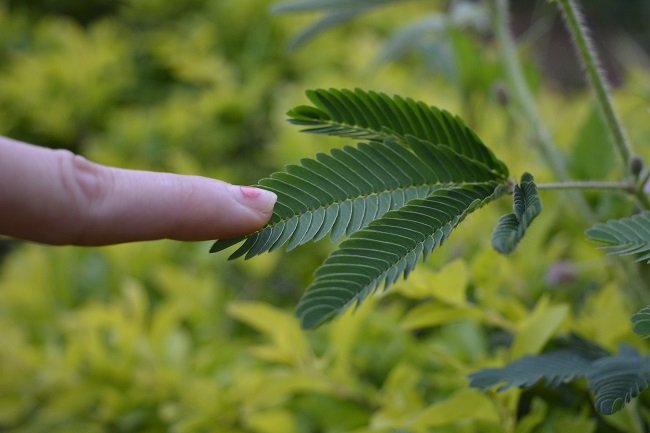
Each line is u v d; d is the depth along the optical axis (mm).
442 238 319
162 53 1045
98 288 704
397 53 730
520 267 537
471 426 428
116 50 1051
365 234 317
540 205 316
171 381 541
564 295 528
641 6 2004
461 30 750
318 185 329
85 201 315
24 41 1182
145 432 562
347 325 461
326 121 348
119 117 1001
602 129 516
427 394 490
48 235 314
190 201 322
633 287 441
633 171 376
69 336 644
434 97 768
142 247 703
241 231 325
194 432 521
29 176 308
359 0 524
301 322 312
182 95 1029
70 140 1047
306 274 707
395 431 427
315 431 534
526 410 437
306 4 535
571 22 395
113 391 556
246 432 516
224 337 646
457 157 341
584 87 1835
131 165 870
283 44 1006
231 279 718
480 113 736
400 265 316
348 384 472
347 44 1038
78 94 1019
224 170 814
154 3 1166
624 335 439
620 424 407
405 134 348
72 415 587
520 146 688
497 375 376
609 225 324
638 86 630
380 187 333
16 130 1062
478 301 445
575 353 396
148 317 677
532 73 663
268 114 939
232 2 1039
